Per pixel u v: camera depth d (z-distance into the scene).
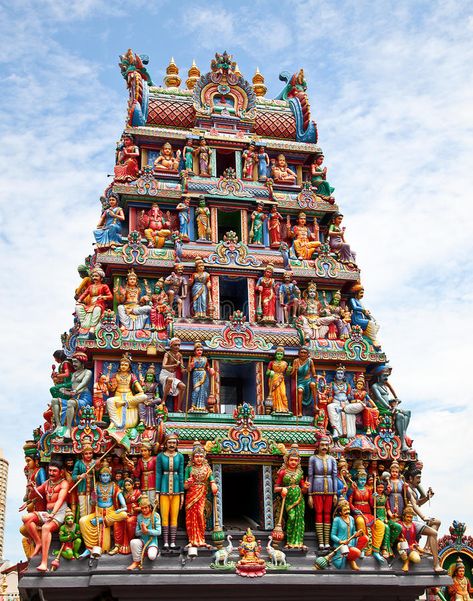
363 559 23.44
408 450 25.84
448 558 28.53
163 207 29.11
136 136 30.02
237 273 27.50
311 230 30.34
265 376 26.09
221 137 30.45
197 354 25.09
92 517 22.23
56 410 23.94
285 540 23.45
